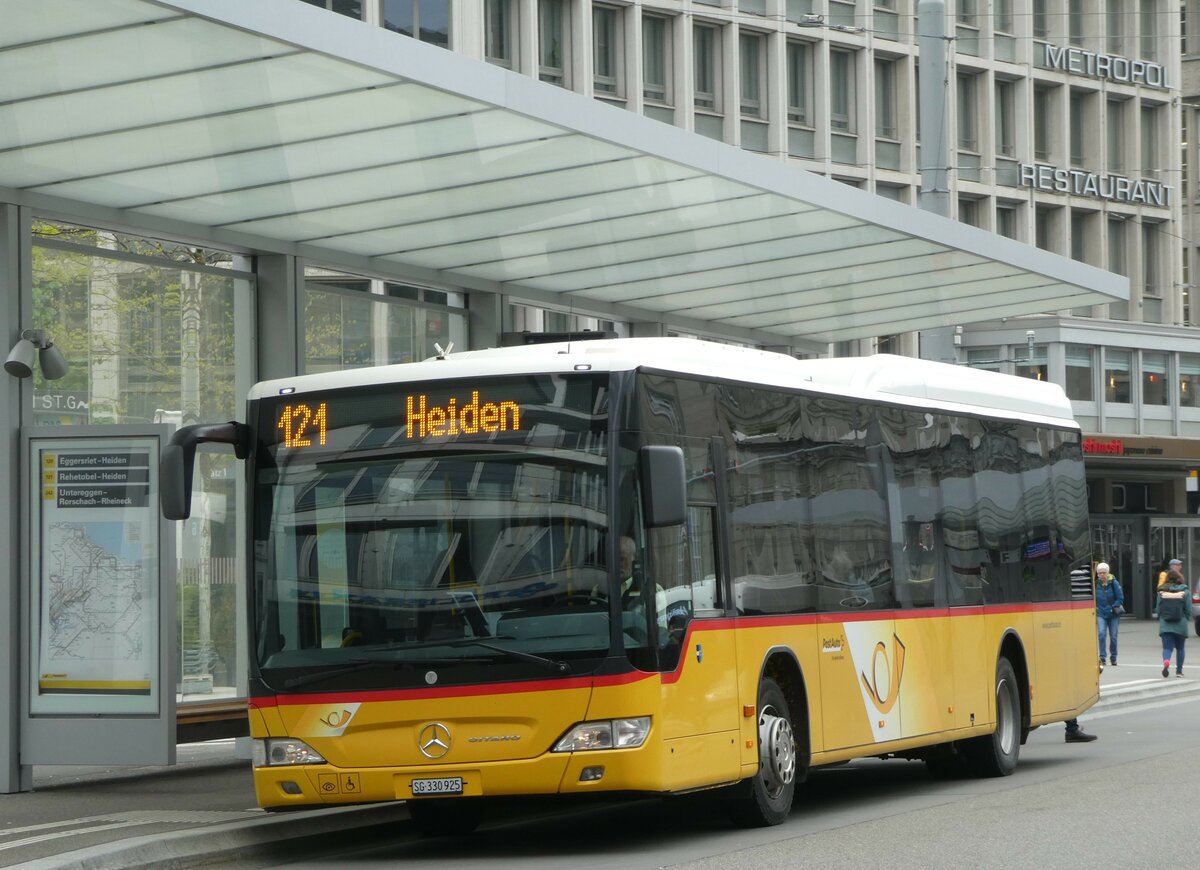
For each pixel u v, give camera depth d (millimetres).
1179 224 61500
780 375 13734
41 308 15789
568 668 11195
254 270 18000
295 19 12672
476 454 11672
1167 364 58188
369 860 11844
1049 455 19172
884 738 14586
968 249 21375
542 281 21391
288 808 11750
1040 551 18562
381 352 19547
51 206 15539
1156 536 59094
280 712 11695
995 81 55781
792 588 13328
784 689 13359
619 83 44406
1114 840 11289
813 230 20062
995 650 17047
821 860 10656
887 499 15164
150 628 14852
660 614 11469
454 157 15883
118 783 15695
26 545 15031
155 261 16891
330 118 14477
